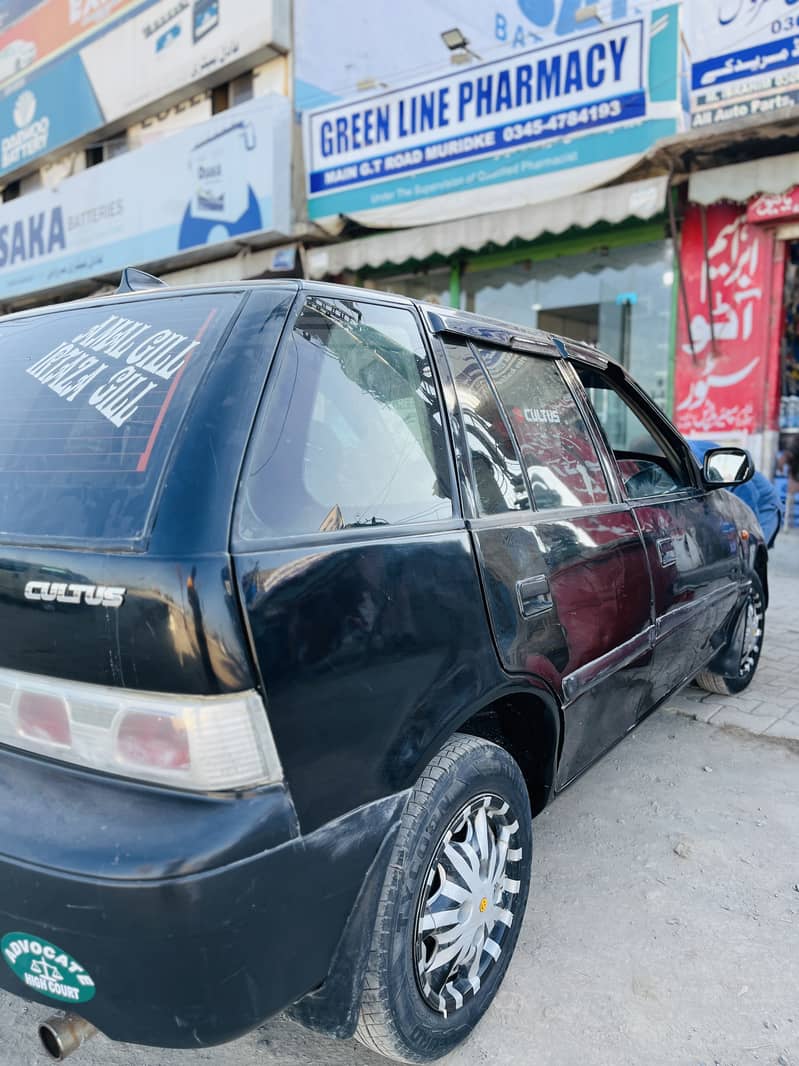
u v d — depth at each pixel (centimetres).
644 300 917
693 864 279
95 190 1368
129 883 132
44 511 162
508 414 237
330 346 185
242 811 139
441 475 202
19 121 1645
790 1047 199
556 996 218
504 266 1027
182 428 157
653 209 785
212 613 139
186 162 1200
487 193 925
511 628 202
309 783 150
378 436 188
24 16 1584
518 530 216
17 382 197
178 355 174
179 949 134
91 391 180
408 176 990
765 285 831
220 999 139
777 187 722
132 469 157
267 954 144
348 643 158
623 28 812
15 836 142
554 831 303
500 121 904
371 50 1237
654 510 303
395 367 202
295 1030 209
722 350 866
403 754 169
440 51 1327
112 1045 203
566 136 862
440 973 192
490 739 236
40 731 153
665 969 227
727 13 767
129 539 147
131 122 1445
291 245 1121
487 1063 196
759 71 757
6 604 156
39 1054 199
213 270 1207
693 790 335
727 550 366
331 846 153
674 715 414
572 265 970
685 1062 195
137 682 142
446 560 187
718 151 781
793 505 860
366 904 162
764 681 463
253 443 158
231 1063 197
